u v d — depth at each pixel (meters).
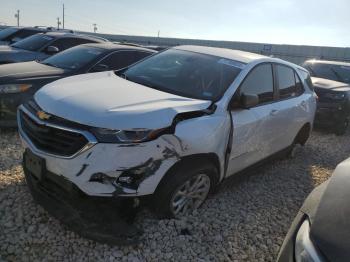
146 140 3.12
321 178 5.68
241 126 4.09
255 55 5.05
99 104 3.28
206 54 4.77
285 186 5.17
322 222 2.17
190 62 4.58
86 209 3.38
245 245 3.61
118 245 3.23
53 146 3.20
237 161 4.29
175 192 3.51
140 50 7.84
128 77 4.48
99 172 3.05
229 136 3.95
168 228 3.57
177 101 3.64
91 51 7.43
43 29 14.84
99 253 3.15
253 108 4.40
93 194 3.09
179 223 3.66
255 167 4.88
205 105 3.76
